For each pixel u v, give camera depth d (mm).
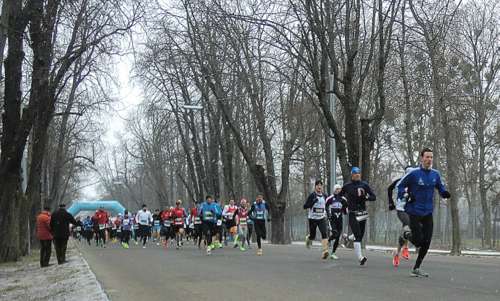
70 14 22719
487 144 36188
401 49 27750
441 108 24156
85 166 62938
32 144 29328
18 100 20828
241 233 24578
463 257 17828
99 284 11969
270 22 26469
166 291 10633
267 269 13930
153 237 43031
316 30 25438
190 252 23203
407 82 31500
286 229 42719
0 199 21391
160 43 35750
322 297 9047
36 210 34906
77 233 63250
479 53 35156
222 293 9992
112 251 26875
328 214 16594
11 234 21812
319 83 26438
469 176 40594
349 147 26281
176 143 67438
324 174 49344
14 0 19688
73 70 27672
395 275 11742
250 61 36031
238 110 41438
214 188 47312
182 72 41562
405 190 11250
